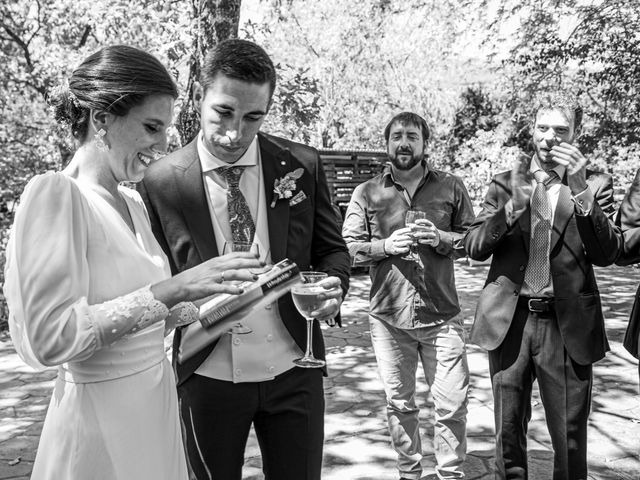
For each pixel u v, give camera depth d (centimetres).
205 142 224
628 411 455
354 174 1109
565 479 290
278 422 227
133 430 166
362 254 331
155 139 164
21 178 1154
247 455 387
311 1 1652
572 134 291
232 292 158
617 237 278
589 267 285
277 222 226
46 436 169
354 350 624
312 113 780
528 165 298
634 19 1262
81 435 163
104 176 168
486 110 1869
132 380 168
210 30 520
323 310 210
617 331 683
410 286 323
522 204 284
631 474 358
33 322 146
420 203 344
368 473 361
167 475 176
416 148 335
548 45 1335
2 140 1196
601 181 298
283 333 226
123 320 150
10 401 491
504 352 291
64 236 151
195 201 221
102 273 161
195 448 221
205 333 197
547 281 285
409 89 1777
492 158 1616
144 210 190
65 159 1067
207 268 159
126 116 159
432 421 441
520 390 290
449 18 1598
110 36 969
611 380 524
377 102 1780
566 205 283
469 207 351
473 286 966
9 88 1185
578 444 288
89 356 152
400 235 315
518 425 291
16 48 1220
